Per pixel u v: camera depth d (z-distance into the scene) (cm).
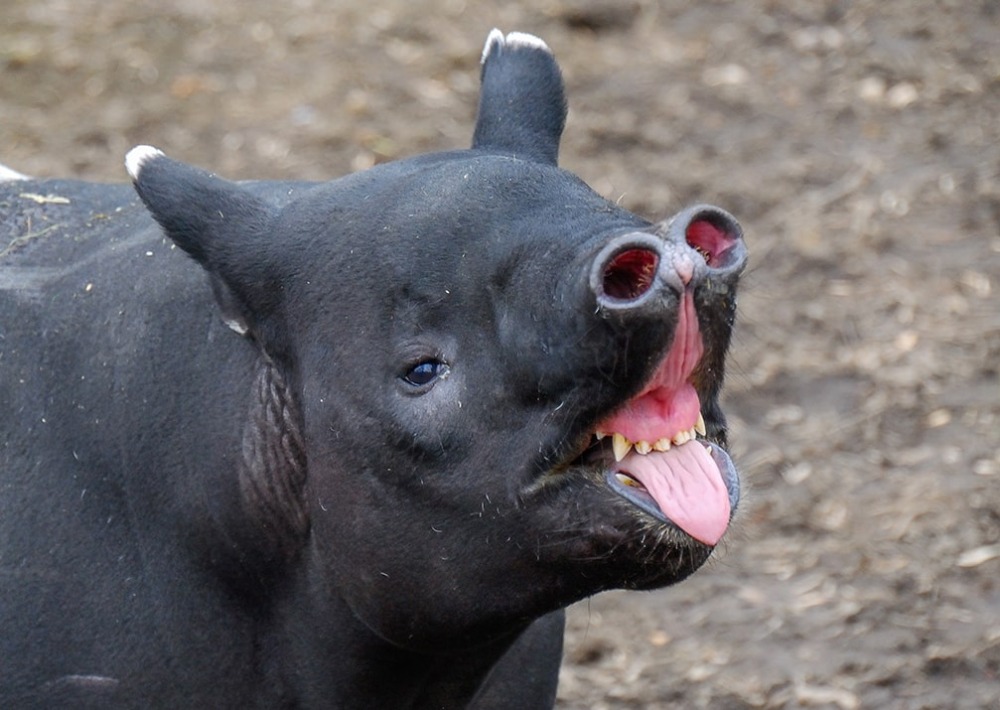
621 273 1256
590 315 1246
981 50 4162
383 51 4312
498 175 1412
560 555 1362
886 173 3697
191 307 1617
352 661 1589
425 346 1401
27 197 1830
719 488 1300
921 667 2383
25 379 1636
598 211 1352
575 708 2389
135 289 1642
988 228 3488
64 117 4034
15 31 4412
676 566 1312
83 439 1608
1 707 1598
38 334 1653
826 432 2914
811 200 3619
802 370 3081
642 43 4331
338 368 1453
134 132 3975
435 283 1394
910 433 2903
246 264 1519
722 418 1361
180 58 4291
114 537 1596
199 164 3859
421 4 4538
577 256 1280
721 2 4481
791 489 2783
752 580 2597
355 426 1443
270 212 1545
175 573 1590
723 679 2408
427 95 4128
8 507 1603
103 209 1809
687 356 1257
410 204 1434
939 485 2753
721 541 1396
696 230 1254
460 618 1469
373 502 1452
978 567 2561
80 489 1603
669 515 1288
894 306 3241
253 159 3869
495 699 1736
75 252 1741
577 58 4250
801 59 4197
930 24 4272
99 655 1586
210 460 1575
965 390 2995
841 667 2400
